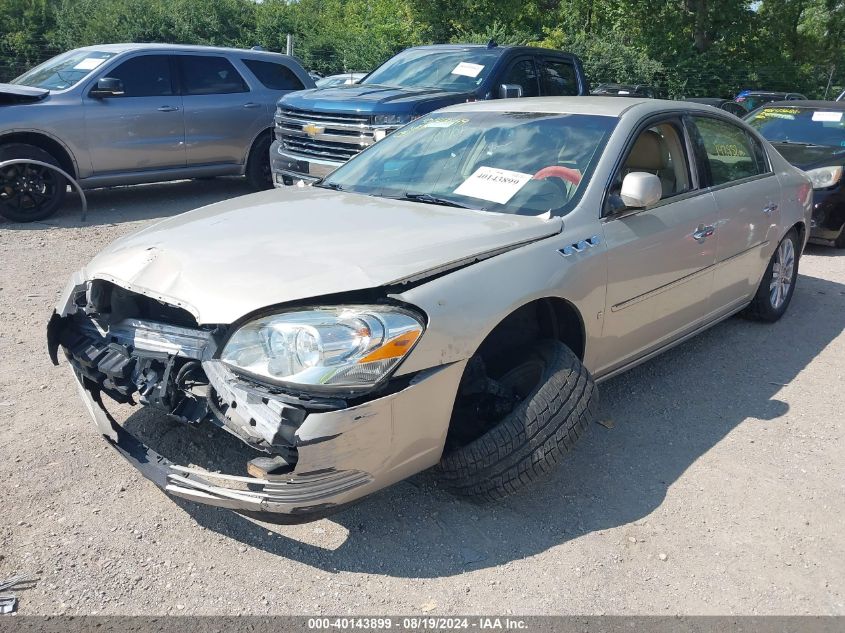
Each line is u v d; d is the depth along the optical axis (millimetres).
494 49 8938
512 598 2836
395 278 2857
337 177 4559
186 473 2941
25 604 2684
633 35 27938
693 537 3246
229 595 2785
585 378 3262
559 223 3531
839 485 3693
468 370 3137
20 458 3576
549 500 3461
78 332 3320
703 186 4578
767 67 28109
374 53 24531
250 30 26969
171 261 3100
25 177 8414
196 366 2873
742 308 5441
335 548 3066
